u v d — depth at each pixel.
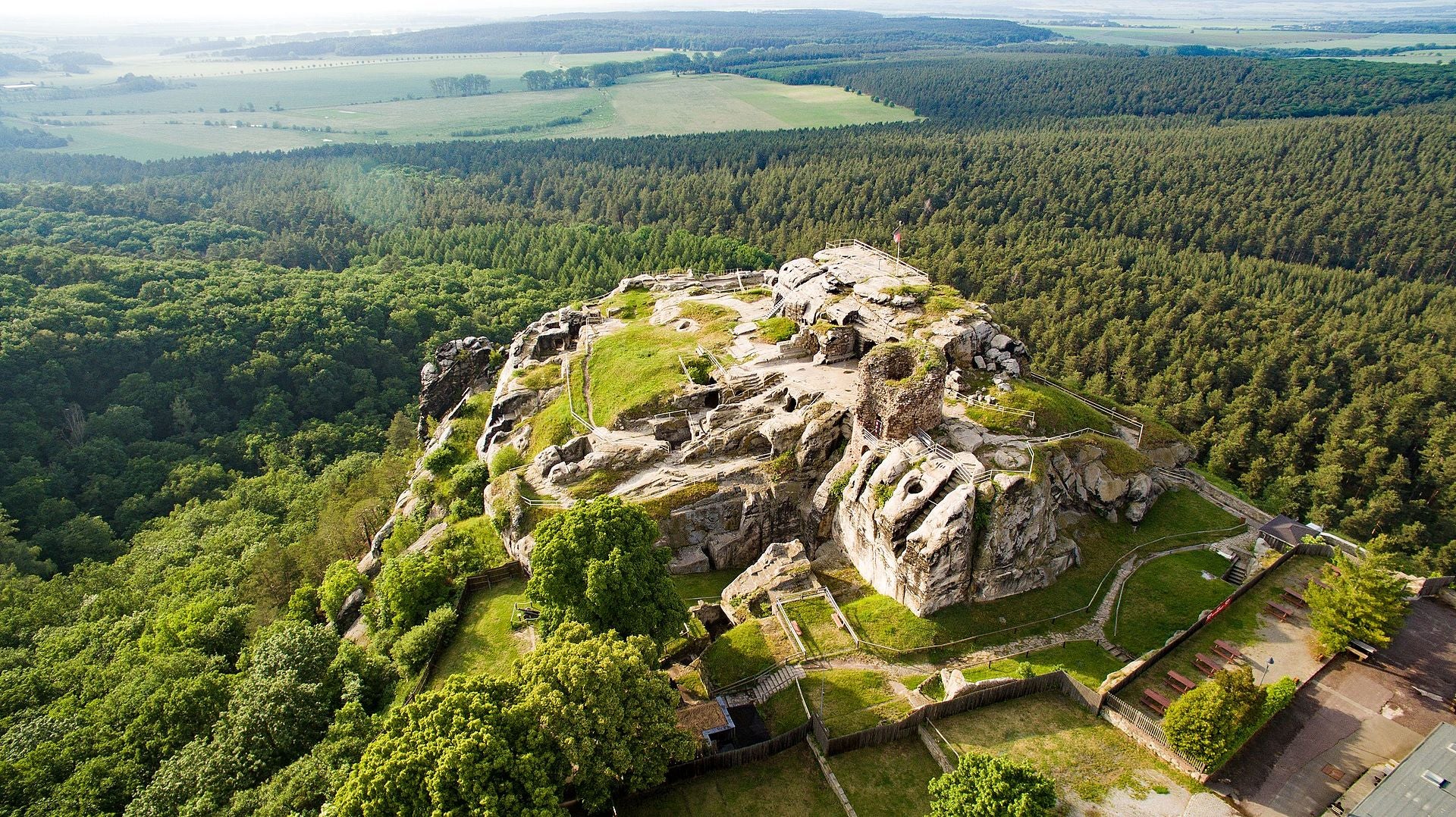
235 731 50.53
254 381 141.12
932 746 45.91
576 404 91.25
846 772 45.19
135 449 123.38
